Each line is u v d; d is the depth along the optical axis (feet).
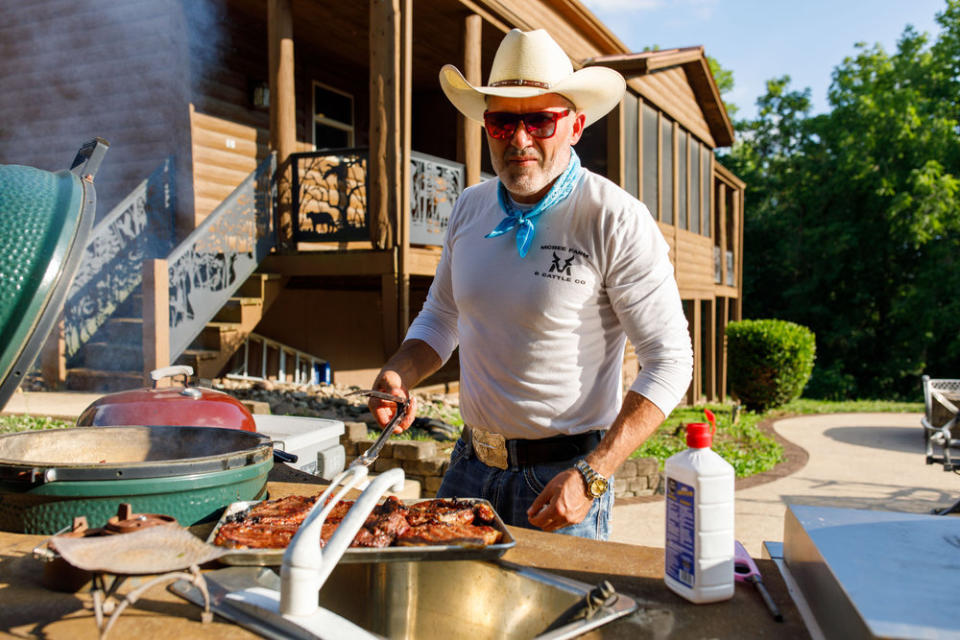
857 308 97.14
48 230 5.51
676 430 29.71
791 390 45.75
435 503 5.86
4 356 5.27
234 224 23.26
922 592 3.76
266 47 31.53
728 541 4.73
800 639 4.27
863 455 29.99
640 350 6.66
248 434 6.82
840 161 95.09
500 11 28.43
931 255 91.86
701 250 53.06
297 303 30.42
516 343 6.99
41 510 5.49
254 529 5.16
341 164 25.07
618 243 6.69
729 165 110.11
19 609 4.50
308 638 4.08
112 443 6.98
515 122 6.64
